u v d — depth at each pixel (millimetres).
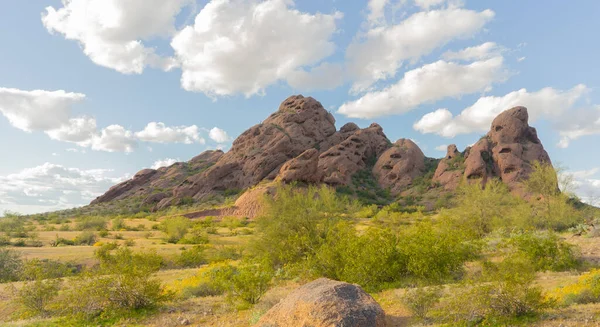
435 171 108000
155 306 11992
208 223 59906
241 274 12688
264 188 77062
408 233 15500
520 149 91938
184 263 27562
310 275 15312
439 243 13773
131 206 106562
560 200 34156
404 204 94000
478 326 8227
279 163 106875
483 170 90375
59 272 22344
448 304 9227
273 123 123875
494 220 30406
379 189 105562
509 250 16672
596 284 9680
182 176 128625
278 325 7930
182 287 15289
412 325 8719
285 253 21141
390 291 12891
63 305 11461
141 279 11852
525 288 8312
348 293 8336
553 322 7668
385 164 114000
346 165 108812
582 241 21109
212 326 9945
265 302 11570
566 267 15242
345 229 16219
